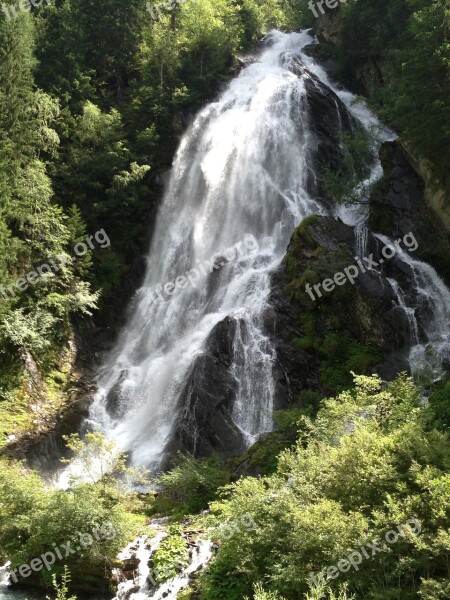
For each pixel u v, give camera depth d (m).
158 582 11.48
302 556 9.14
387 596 8.08
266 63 40.78
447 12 23.39
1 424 20.44
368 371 19.61
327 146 31.47
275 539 9.76
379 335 20.56
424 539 8.26
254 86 36.78
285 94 33.62
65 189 29.36
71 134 31.03
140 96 34.72
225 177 31.53
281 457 12.31
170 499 15.76
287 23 50.97
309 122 32.03
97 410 22.89
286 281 23.38
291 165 30.66
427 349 20.25
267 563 9.84
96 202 30.05
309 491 10.07
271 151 31.45
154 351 26.17
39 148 28.39
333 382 19.88
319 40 44.34
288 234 27.92
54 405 22.59
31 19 31.61
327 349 20.67
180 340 25.00
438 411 13.53
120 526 12.75
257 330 22.06
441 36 23.81
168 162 33.75
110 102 35.12
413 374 18.72
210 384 20.66
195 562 11.66
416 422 11.18
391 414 12.25
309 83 34.59
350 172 29.38
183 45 38.25
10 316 22.47
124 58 37.25
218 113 34.84
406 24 31.33
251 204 30.12
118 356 26.72
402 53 26.73
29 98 26.92
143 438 20.53
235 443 19.48
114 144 31.38
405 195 26.70
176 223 31.52
